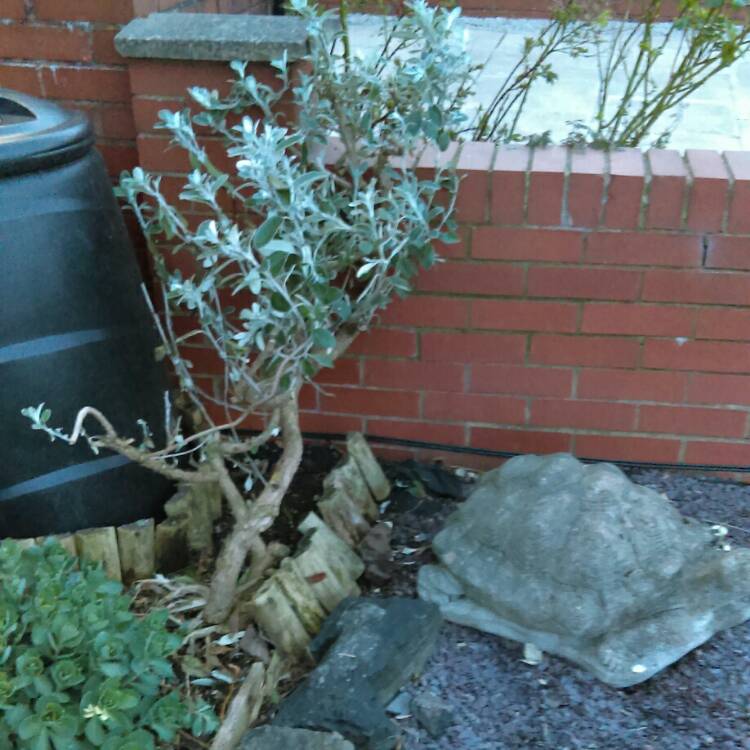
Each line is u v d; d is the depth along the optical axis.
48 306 1.97
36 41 2.41
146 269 2.58
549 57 4.19
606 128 2.89
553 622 2.02
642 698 1.96
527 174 2.25
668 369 2.46
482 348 2.49
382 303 2.23
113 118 2.49
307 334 1.95
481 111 3.12
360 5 2.95
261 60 2.19
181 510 2.26
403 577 2.26
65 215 1.98
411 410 2.61
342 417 2.65
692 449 2.57
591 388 2.51
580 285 2.37
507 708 1.94
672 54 4.22
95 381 2.07
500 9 4.55
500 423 2.60
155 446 2.26
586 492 2.11
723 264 2.30
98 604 1.80
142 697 1.75
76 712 1.65
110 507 2.19
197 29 2.24
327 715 1.79
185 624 2.10
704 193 2.22
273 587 2.02
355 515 2.36
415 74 2.11
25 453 2.04
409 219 2.12
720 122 3.55
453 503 2.53
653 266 2.32
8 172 1.89
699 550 2.13
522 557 2.07
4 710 1.65
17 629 1.73
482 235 2.34
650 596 2.04
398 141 2.22
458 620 2.13
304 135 2.04
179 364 2.12
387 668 1.90
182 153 2.35
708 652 2.04
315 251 1.94
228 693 1.96
